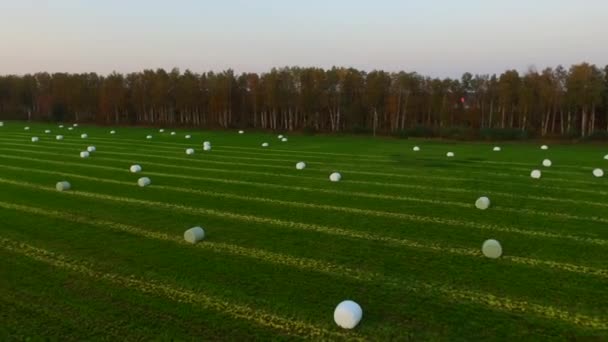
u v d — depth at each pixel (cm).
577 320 670
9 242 1025
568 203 1438
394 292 768
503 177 1920
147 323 659
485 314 689
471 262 912
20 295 752
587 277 832
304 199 1487
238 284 798
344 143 3628
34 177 1864
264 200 1469
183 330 640
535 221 1223
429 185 1734
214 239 1055
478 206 1373
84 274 841
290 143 3553
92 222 1194
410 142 3925
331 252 970
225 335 627
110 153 2689
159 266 882
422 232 1121
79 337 622
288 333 634
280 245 1015
